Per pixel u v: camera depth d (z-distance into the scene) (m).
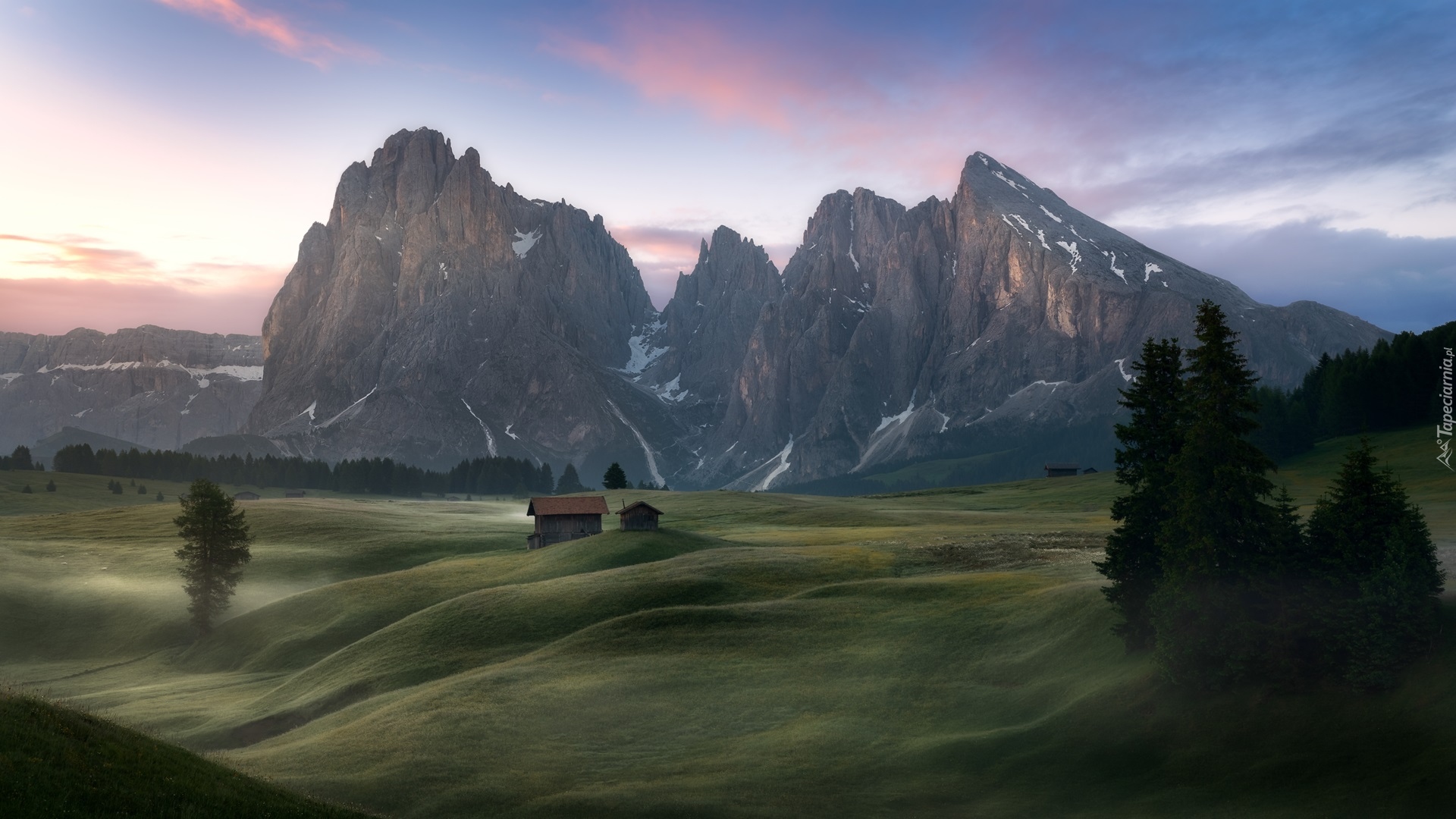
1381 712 34.84
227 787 29.50
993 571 77.38
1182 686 41.09
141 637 94.94
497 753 45.41
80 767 25.62
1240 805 33.81
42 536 141.62
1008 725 44.81
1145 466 49.28
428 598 90.62
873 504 190.62
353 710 56.94
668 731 48.09
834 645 58.91
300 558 123.75
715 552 91.31
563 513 124.69
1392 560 36.19
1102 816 35.47
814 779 41.06
